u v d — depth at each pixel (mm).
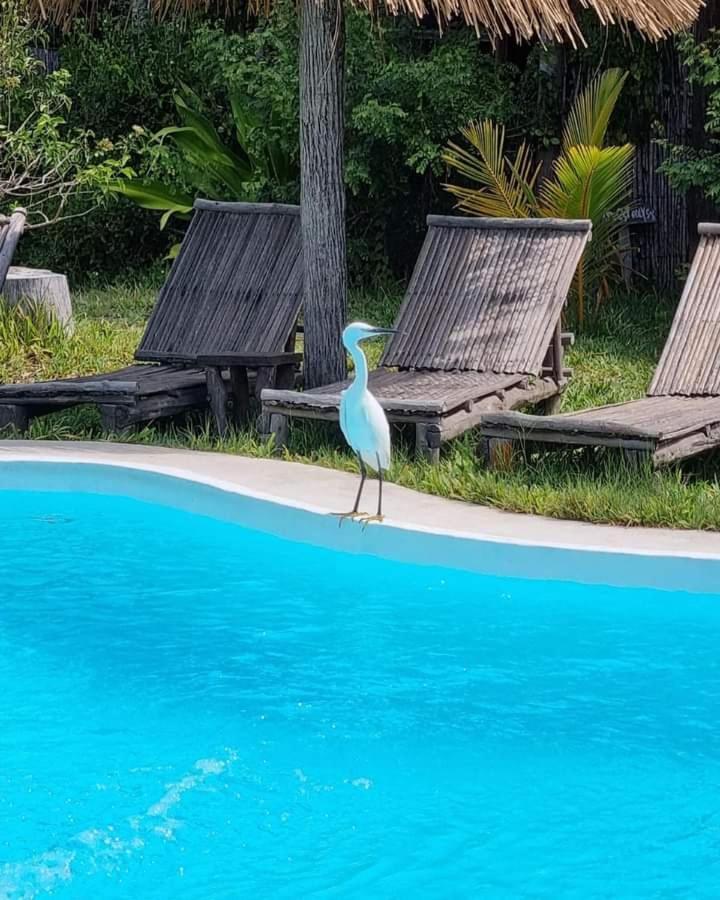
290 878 5973
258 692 6957
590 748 6586
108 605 7629
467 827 6191
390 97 12312
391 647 7273
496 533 7746
